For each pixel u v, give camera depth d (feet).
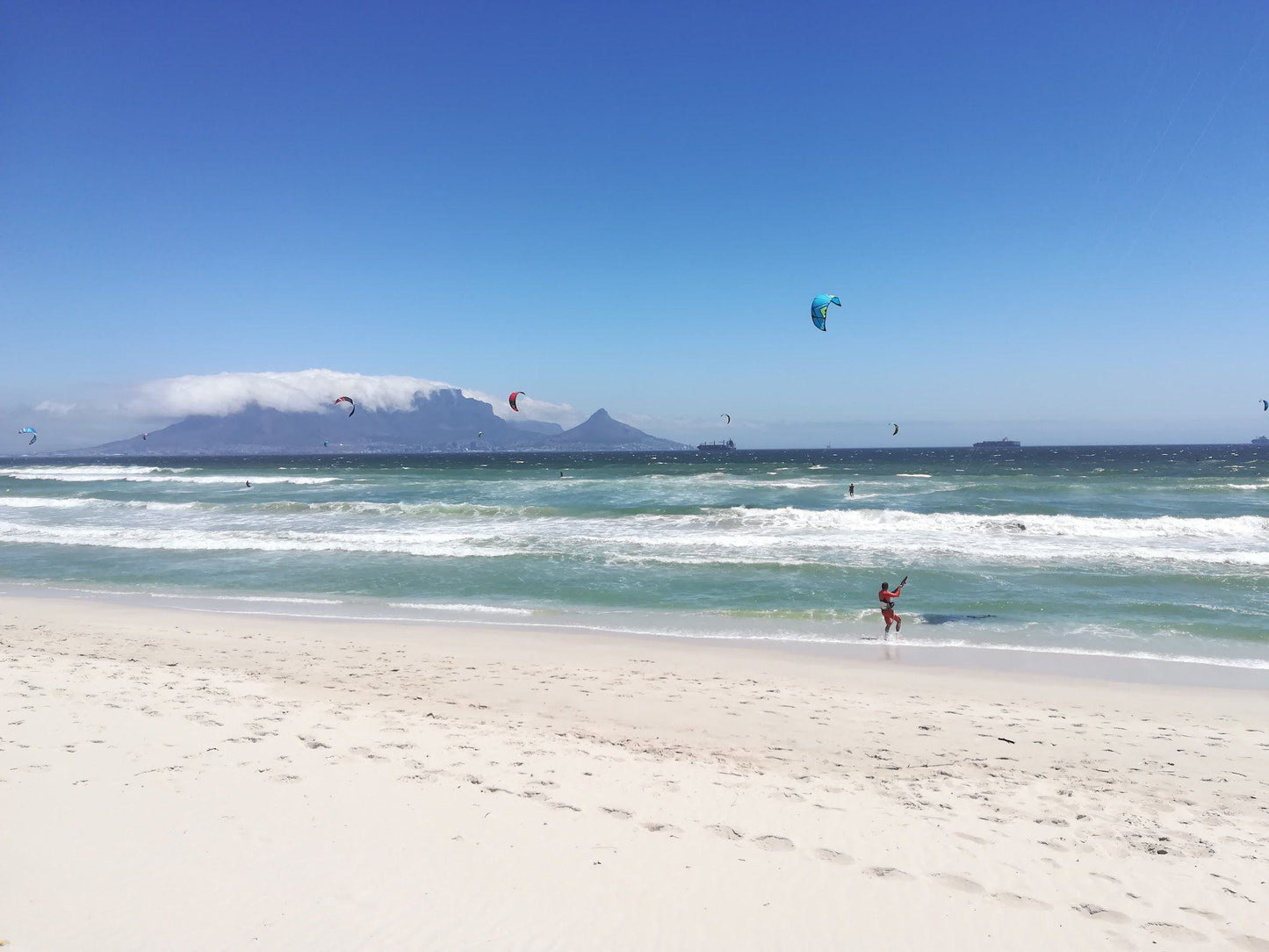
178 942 11.02
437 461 384.47
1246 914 13.44
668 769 19.66
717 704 27.17
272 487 129.70
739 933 12.16
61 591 50.16
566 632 39.09
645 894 13.15
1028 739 23.97
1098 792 19.45
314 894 12.53
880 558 58.29
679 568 55.47
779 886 13.67
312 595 48.42
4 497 107.96
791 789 18.67
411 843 14.49
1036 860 15.29
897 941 12.21
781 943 11.96
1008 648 36.17
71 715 21.42
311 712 23.27
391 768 18.52
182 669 29.53
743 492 110.22
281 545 66.08
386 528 76.07
